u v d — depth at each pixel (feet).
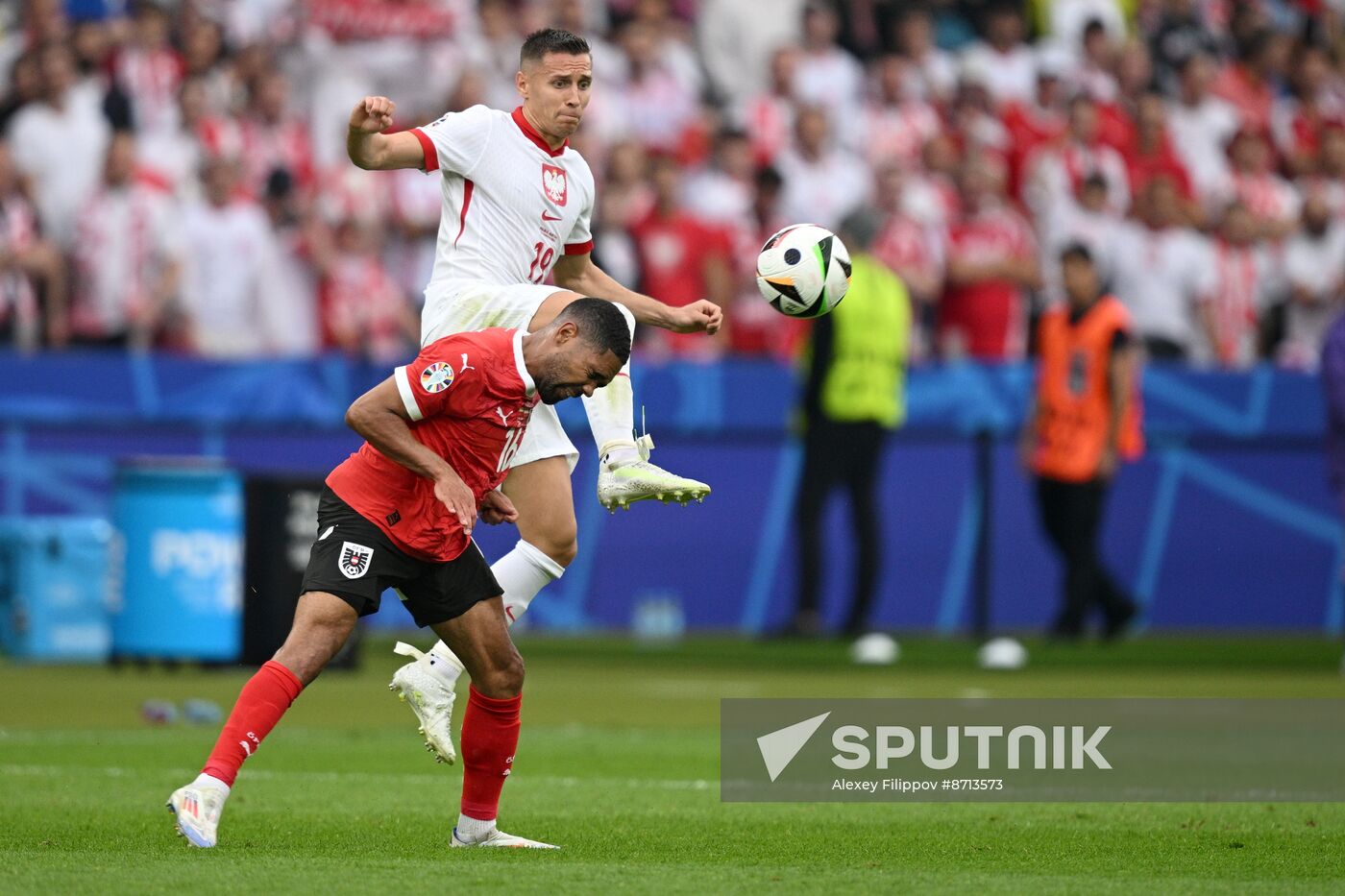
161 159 197.57
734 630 192.54
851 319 172.86
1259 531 199.21
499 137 70.79
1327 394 148.97
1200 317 223.30
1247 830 66.74
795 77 221.05
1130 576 196.54
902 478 193.06
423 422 55.42
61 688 132.67
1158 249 221.46
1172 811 72.90
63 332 194.29
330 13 207.92
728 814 70.79
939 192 215.10
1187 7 242.37
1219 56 242.37
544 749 95.71
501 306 69.00
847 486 176.96
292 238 198.59
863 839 63.57
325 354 197.88
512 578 69.82
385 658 166.81
